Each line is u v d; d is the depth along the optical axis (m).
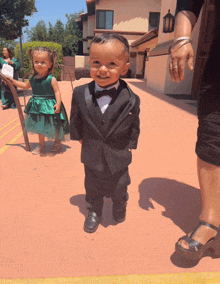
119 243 1.84
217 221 1.65
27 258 1.67
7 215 2.13
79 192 2.55
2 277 1.52
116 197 1.94
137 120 1.77
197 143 1.68
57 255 1.71
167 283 1.50
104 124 1.67
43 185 2.67
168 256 1.72
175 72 1.61
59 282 1.49
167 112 6.45
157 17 21.64
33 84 3.32
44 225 2.02
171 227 2.04
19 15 12.25
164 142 4.18
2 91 8.16
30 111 3.39
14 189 2.56
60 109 3.46
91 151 1.76
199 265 1.65
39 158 3.46
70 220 2.10
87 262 1.65
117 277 1.53
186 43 1.55
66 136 3.68
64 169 3.11
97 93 1.65
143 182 2.79
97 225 2.00
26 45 22.03
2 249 1.75
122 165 1.78
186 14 1.60
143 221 2.10
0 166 3.14
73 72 24.55
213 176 1.62
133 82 15.71
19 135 4.71
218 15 1.51
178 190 2.62
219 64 1.50
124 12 21.31
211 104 1.54
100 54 1.48
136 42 19.00
